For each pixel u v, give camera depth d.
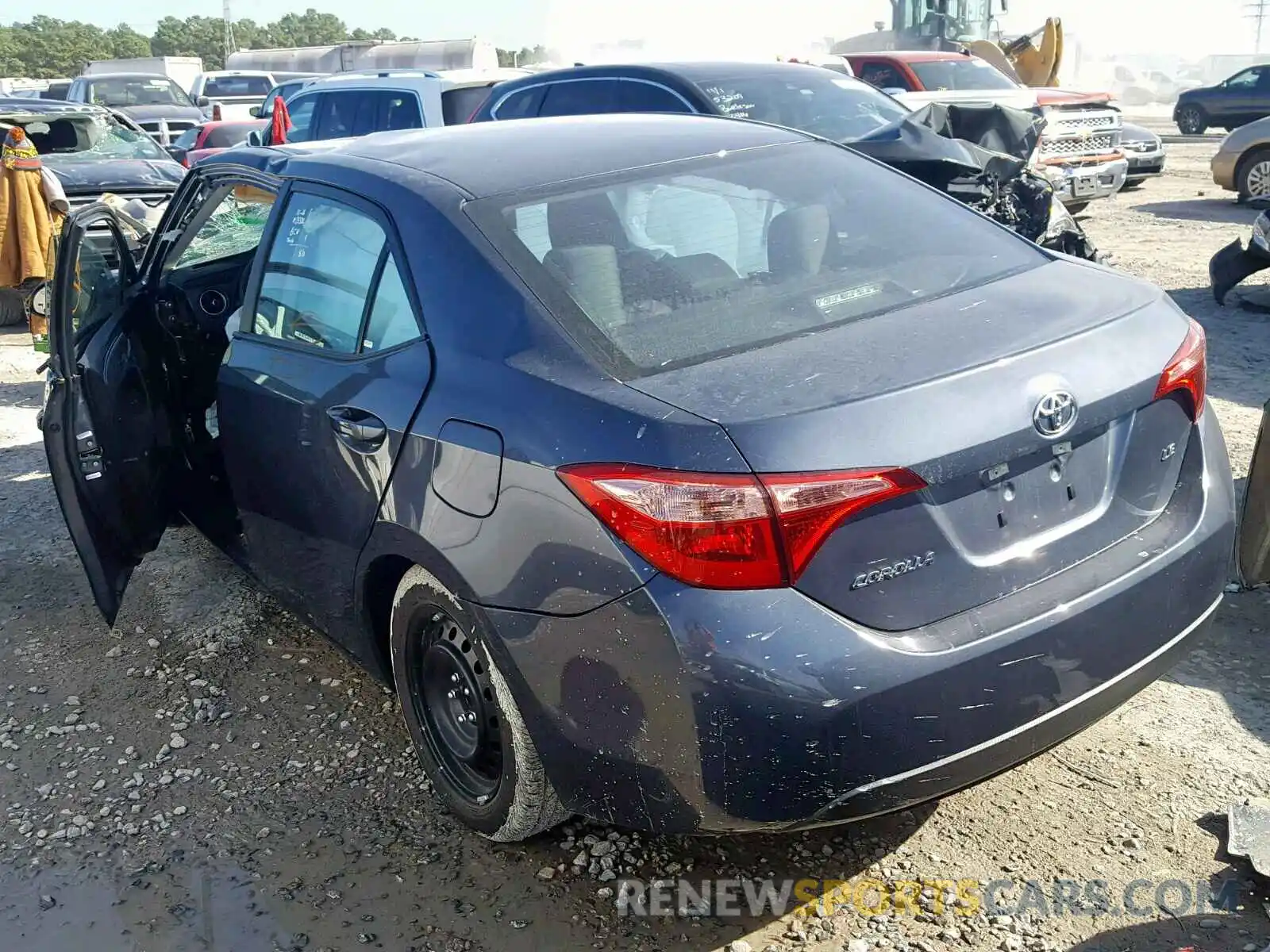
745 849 2.93
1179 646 2.67
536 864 2.93
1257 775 3.08
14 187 9.43
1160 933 2.58
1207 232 11.43
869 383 2.35
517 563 2.49
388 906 2.82
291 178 3.65
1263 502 3.51
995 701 2.36
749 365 2.48
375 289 3.10
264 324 3.57
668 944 2.65
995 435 2.36
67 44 115.50
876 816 2.39
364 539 3.01
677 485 2.25
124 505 3.87
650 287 2.81
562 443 2.42
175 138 20.94
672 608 2.25
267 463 3.45
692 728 2.27
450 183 3.12
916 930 2.64
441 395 2.75
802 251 3.03
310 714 3.70
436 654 2.96
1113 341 2.59
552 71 9.31
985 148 8.33
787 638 2.22
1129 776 3.10
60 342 3.55
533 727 2.56
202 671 3.99
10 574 4.87
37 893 2.94
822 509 2.22
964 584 2.38
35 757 3.54
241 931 2.77
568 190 3.10
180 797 3.30
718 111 8.25
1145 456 2.67
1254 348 7.24
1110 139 11.41
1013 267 3.04
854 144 7.74
